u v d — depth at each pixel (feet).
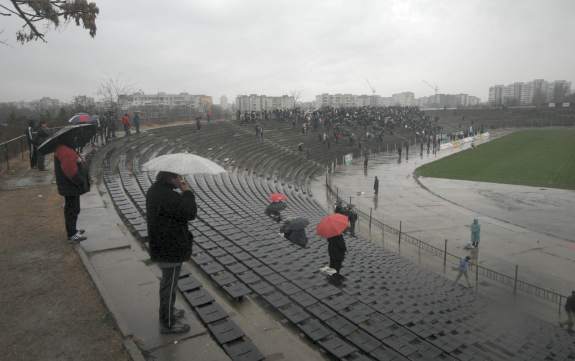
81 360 19.42
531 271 67.82
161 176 20.43
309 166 176.55
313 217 84.23
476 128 409.90
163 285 21.09
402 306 37.81
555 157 209.77
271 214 65.82
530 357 33.60
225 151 150.10
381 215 104.94
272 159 167.22
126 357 19.71
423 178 162.50
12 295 25.61
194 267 33.83
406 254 75.25
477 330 37.37
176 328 21.88
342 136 240.32
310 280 35.73
